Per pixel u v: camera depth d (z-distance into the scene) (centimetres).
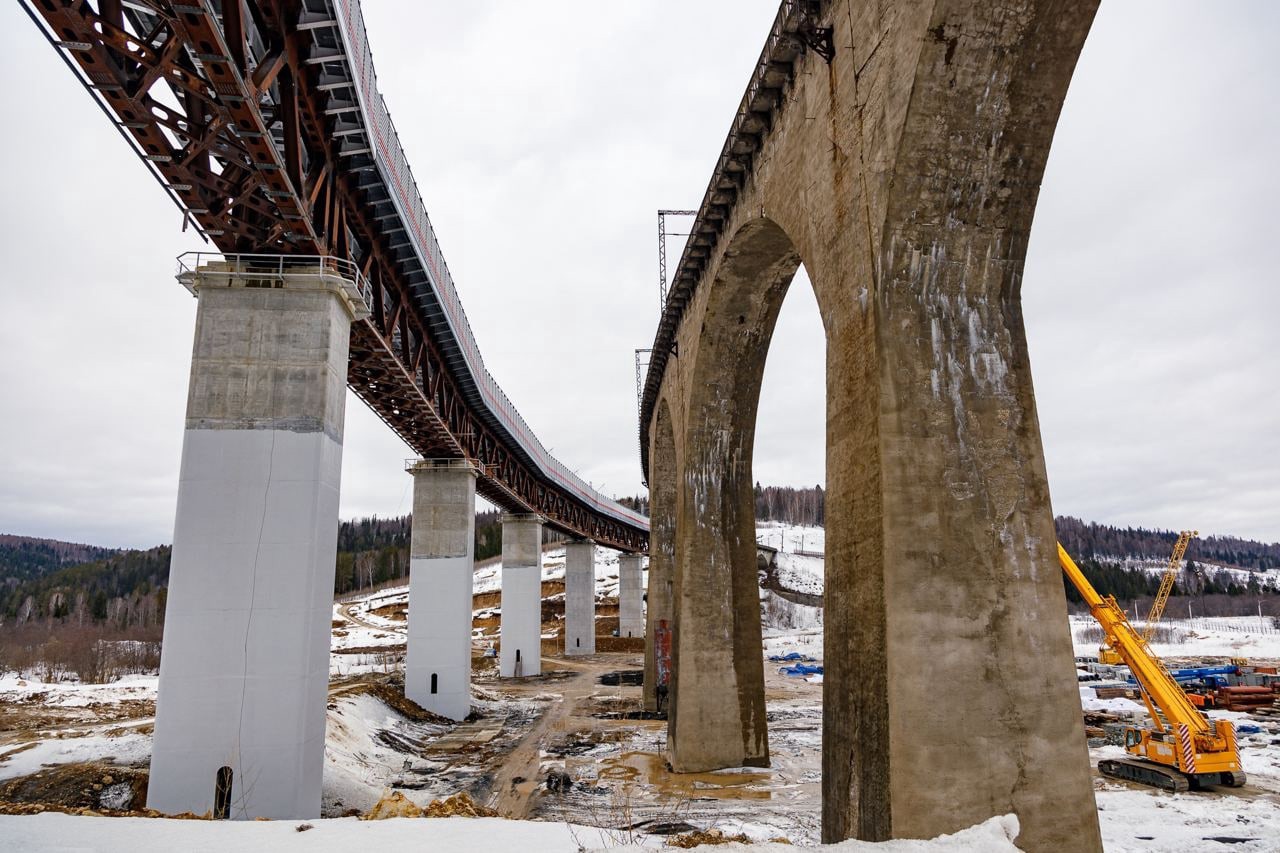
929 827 957
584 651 7325
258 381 1762
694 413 2502
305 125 1659
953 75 1040
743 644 2444
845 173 1271
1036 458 1107
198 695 1630
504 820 1062
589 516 7125
